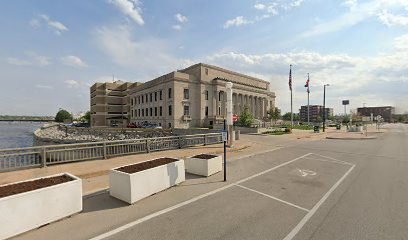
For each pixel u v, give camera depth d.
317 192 6.42
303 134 31.06
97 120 82.38
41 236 3.96
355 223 4.48
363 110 130.38
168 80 50.66
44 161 8.45
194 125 52.50
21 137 60.03
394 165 10.29
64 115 142.38
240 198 5.90
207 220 4.61
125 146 12.48
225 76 61.44
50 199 4.43
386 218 4.70
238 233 4.09
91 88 92.81
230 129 15.65
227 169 9.34
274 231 4.17
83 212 4.95
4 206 3.82
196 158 8.47
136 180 5.56
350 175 8.41
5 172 7.71
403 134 31.69
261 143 19.31
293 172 8.85
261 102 73.12
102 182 7.12
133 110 69.50
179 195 6.09
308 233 4.09
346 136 27.00
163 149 13.51
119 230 4.18
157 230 4.18
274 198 5.91
